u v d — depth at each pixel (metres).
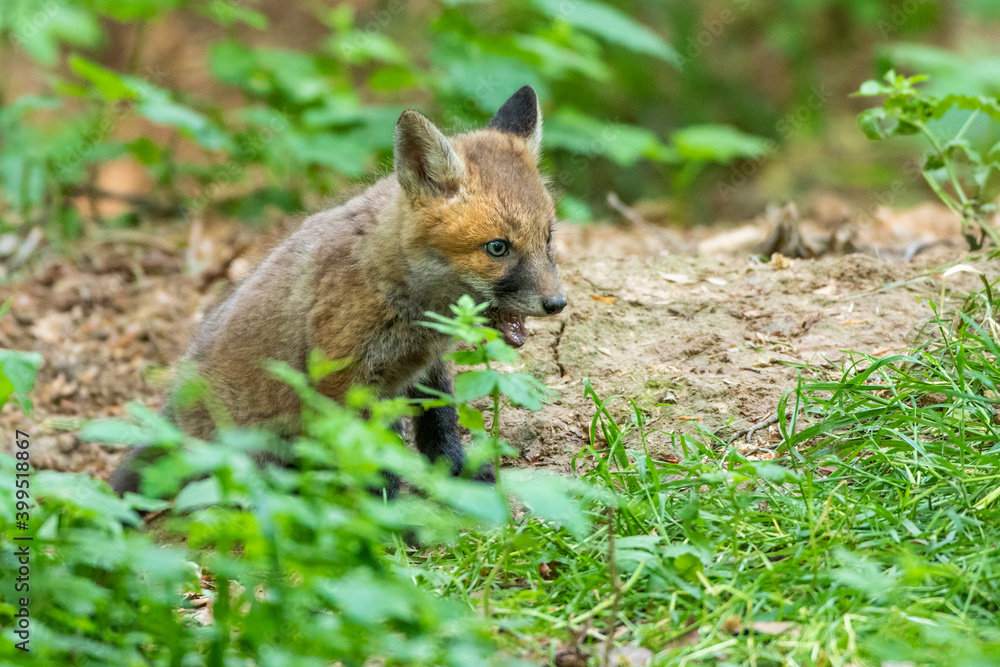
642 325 11.14
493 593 6.94
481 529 7.79
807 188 23.02
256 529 5.90
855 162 23.70
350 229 9.23
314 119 17.59
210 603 7.40
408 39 25.11
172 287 14.87
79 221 17.02
